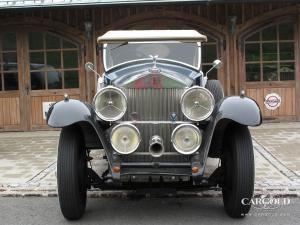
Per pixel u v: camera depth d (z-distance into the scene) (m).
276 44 11.34
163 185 5.21
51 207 5.75
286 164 7.48
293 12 11.23
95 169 7.18
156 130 5.10
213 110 5.04
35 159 8.24
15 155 8.62
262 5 11.25
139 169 4.99
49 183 6.67
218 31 11.26
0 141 10.12
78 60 11.32
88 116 4.97
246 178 4.96
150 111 5.14
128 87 5.15
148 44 6.20
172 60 5.97
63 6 10.48
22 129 11.40
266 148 8.66
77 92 11.34
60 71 11.34
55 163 7.89
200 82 5.64
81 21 11.24
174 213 5.46
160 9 11.20
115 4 10.46
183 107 5.00
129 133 4.84
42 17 11.23
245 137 5.08
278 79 11.40
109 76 5.62
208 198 6.02
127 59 6.14
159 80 5.14
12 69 11.37
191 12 11.23
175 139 4.86
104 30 11.26
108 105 5.01
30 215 5.48
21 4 10.53
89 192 6.18
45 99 11.37
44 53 11.34
